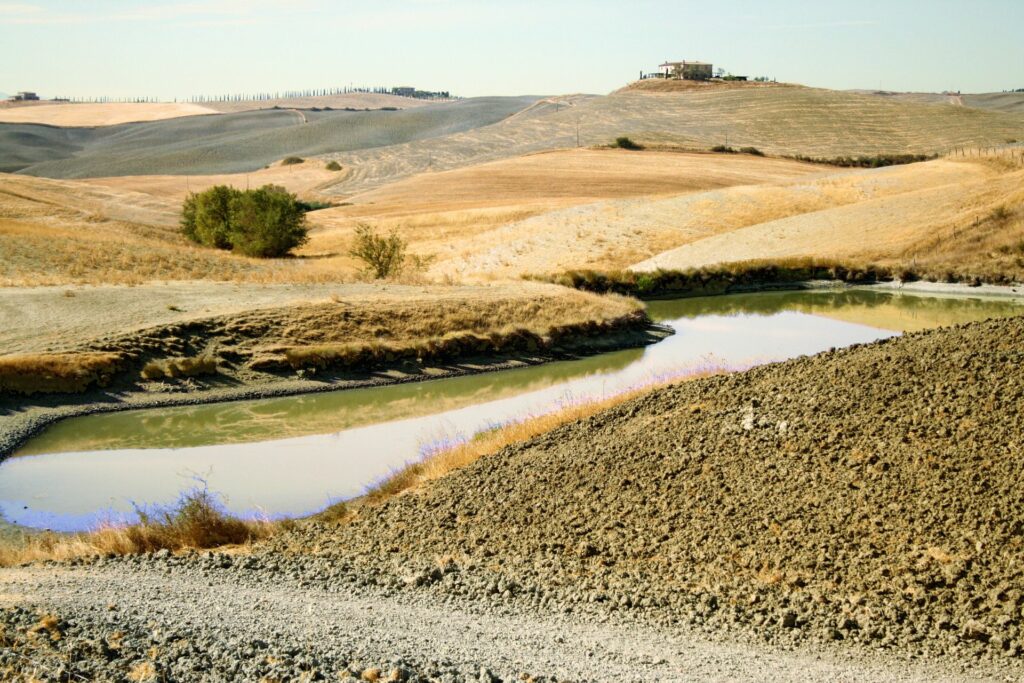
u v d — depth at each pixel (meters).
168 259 55.22
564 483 14.97
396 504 15.83
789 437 14.34
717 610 10.18
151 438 24.73
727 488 13.30
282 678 6.91
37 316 33.78
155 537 14.83
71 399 28.05
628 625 9.93
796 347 35.75
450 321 36.84
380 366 33.19
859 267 56.59
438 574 11.96
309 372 31.72
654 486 13.98
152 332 32.03
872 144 163.62
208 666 7.11
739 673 8.12
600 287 54.84
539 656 8.47
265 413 27.81
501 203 102.00
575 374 33.09
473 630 9.56
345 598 11.13
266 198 70.19
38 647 7.30
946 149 155.62
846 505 11.88
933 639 9.08
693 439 15.45
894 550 10.70
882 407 14.36
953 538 10.60
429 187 124.44
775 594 10.36
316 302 37.03
